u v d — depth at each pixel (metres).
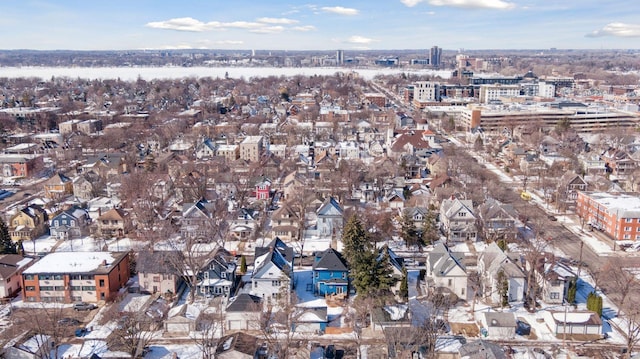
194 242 114.31
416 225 129.00
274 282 93.94
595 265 108.69
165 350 78.19
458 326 84.75
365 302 87.44
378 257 94.19
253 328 83.81
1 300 93.88
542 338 81.12
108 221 126.75
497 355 70.06
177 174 166.62
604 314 88.50
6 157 189.00
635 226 120.81
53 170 189.12
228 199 146.75
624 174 180.75
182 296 96.38
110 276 94.56
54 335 75.19
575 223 135.25
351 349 78.62
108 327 83.94
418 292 96.75
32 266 96.06
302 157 194.50
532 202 152.38
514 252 106.75
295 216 129.00
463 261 108.50
